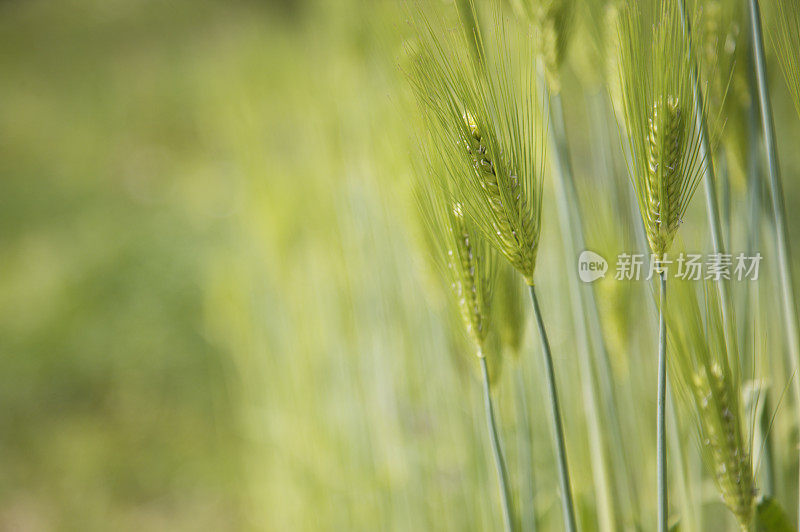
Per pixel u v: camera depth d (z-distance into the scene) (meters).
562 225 0.84
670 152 0.71
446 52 0.75
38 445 1.85
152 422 1.87
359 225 1.16
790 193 1.24
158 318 2.10
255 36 2.25
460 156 0.73
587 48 0.88
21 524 1.63
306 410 1.22
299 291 1.26
